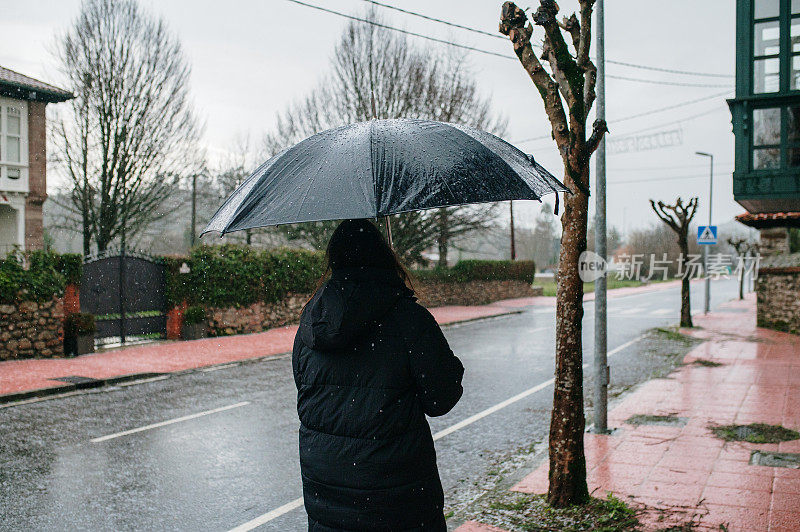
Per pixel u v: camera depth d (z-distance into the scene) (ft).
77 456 20.93
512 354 46.11
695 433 22.66
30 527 15.10
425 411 7.39
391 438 6.90
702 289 144.66
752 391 30.66
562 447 14.96
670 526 13.84
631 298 114.11
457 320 71.56
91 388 33.58
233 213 7.97
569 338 14.79
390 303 7.03
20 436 23.53
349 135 8.30
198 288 55.11
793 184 40.14
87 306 48.21
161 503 16.71
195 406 28.94
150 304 53.01
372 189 7.14
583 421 15.14
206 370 39.52
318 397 7.17
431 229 81.35
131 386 34.14
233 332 57.88
